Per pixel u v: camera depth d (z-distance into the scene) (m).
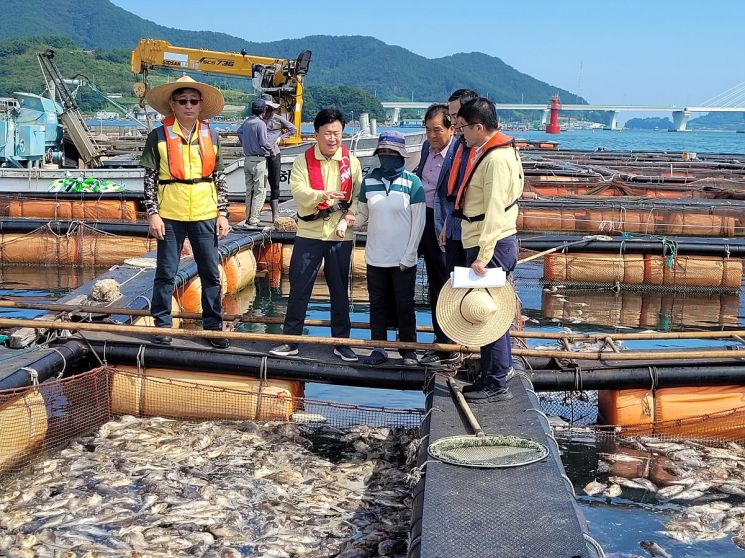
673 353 7.81
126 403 7.97
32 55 143.50
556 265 15.76
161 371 8.03
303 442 7.49
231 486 6.36
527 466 5.48
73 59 123.75
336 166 7.63
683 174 32.88
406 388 7.64
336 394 9.24
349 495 6.39
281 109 22.39
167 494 6.16
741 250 15.55
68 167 27.23
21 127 24.84
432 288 8.10
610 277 15.69
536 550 4.49
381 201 7.53
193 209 7.84
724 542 5.88
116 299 9.47
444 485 5.23
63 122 26.56
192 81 7.65
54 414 7.43
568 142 123.31
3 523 5.68
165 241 7.95
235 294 14.30
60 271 16.31
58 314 8.68
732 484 6.80
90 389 7.72
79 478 6.47
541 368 7.88
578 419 8.30
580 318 13.46
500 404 6.66
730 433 7.79
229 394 7.86
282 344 8.09
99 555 5.25
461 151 6.75
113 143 31.83
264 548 5.48
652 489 6.73
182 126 7.77
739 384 7.77
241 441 7.36
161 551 5.34
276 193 16.69
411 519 5.18
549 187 26.64
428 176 7.89
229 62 23.80
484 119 6.31
